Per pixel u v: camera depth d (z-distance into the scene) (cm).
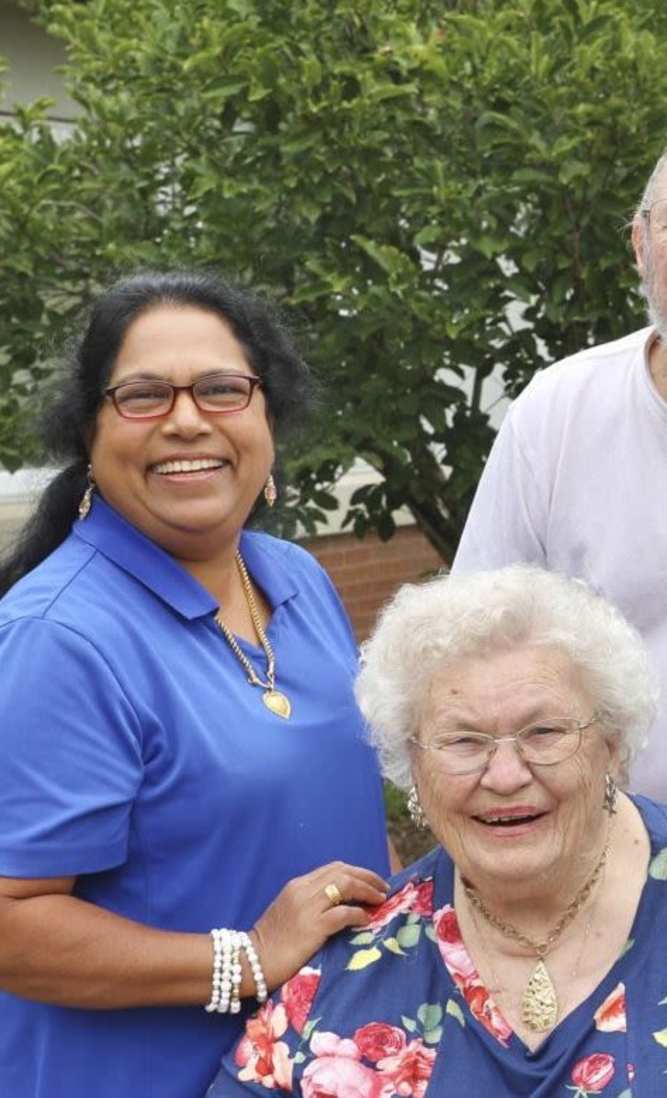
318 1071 224
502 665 222
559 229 464
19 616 228
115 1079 235
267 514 292
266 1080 229
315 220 478
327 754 253
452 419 538
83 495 257
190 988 231
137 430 242
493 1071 217
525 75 466
